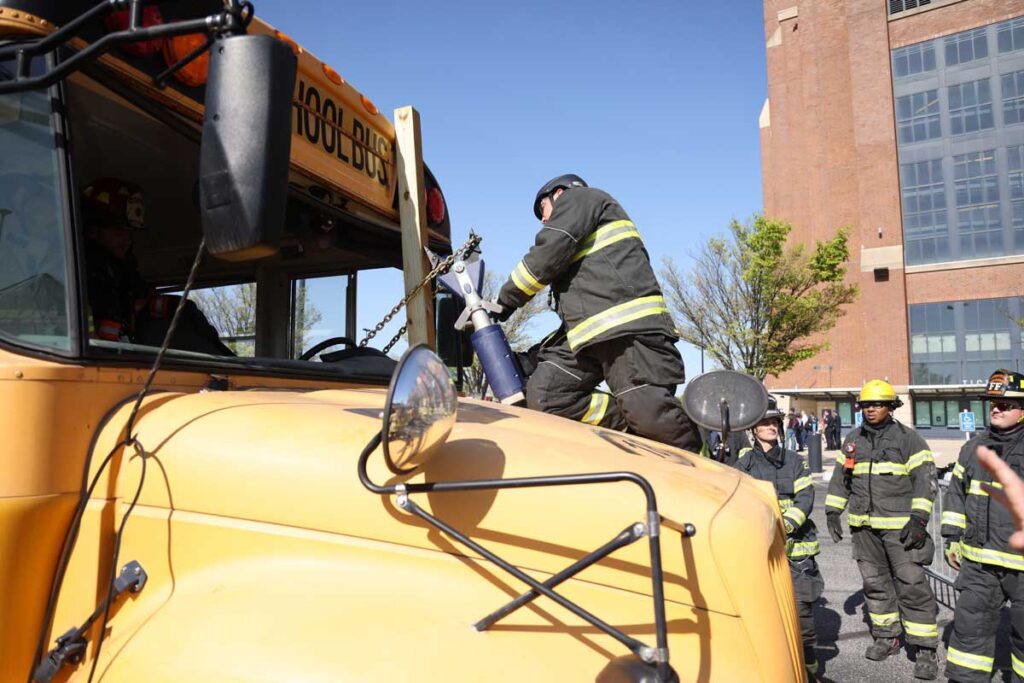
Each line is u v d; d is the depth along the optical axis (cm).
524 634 155
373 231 346
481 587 162
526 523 168
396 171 357
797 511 589
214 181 158
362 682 143
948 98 3866
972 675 508
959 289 3822
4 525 169
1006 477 157
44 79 177
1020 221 3694
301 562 168
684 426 314
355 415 193
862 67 4022
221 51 160
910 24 3953
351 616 156
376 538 168
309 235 323
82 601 176
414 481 173
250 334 316
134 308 265
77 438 184
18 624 172
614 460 193
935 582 856
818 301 2605
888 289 3925
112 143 247
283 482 174
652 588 151
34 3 198
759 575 165
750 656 156
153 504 180
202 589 168
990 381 532
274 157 159
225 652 152
